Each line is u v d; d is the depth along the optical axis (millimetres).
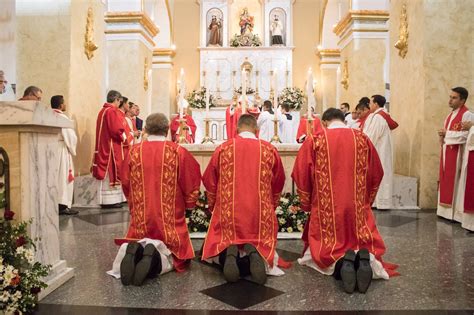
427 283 3342
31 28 7266
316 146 3646
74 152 6496
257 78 15602
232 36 16438
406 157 7723
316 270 3664
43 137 3111
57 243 3371
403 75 7859
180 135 5734
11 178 2850
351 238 3520
